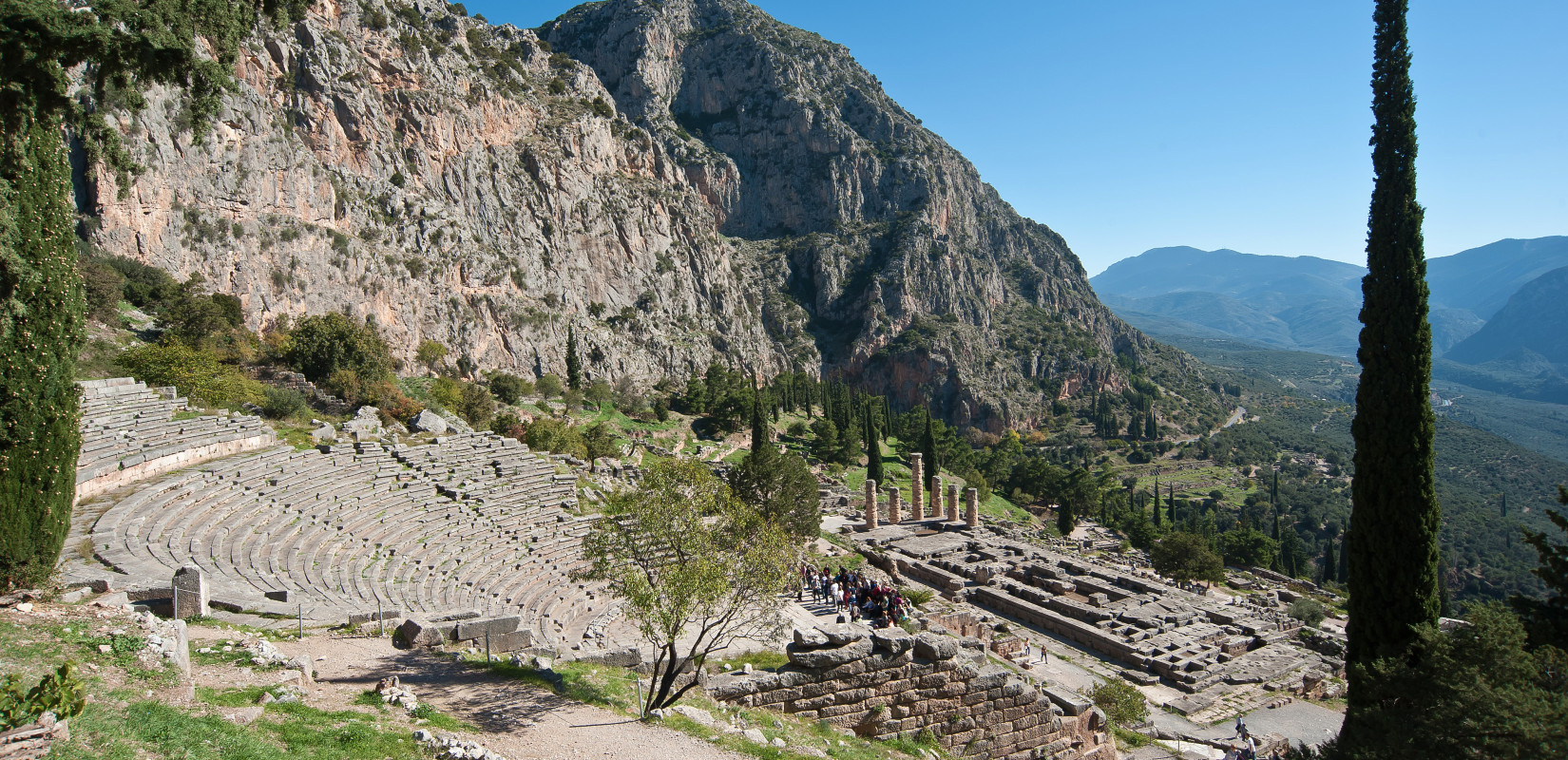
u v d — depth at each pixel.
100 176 72.19
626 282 165.75
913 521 77.56
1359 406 24.33
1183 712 40.44
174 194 80.12
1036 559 64.81
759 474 51.31
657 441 108.94
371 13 120.38
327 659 19.17
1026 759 24.05
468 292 121.31
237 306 76.88
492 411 85.12
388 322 104.94
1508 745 16.84
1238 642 49.41
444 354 107.88
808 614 33.94
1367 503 23.72
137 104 16.89
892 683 22.30
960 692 23.12
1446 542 147.88
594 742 16.02
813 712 21.41
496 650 22.59
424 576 31.22
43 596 17.94
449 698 17.58
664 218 182.62
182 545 26.69
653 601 17.80
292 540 30.69
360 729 13.86
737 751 16.58
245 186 88.50
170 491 31.31
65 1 15.15
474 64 143.50
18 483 17.78
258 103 92.75
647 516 18.73
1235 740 36.03
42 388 18.31
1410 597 22.62
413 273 111.31
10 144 17.62
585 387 130.62
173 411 39.66
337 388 68.31
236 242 85.38
